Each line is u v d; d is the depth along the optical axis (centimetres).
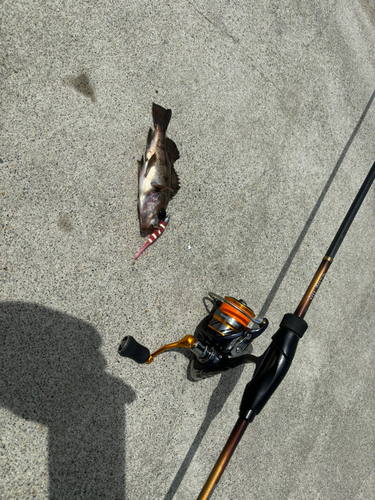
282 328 44
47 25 47
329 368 73
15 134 45
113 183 50
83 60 49
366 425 77
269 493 62
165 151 53
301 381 69
